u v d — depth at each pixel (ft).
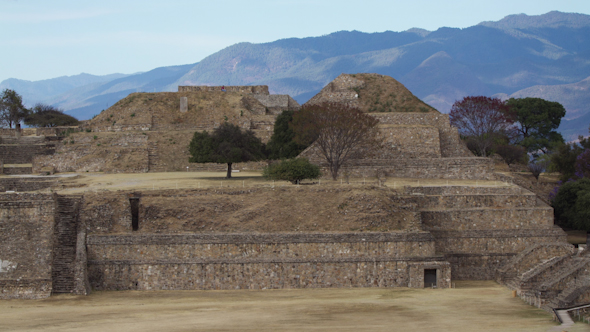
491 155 483.10
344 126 343.87
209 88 546.26
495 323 195.00
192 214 271.69
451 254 282.15
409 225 269.03
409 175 369.71
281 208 276.00
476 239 286.25
